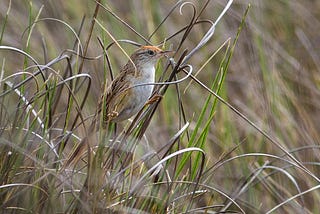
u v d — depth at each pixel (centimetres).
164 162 862
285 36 1384
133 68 877
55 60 847
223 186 1117
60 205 786
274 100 1197
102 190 788
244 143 1195
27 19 1344
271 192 1118
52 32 1312
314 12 1422
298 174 1153
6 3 1379
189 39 1346
